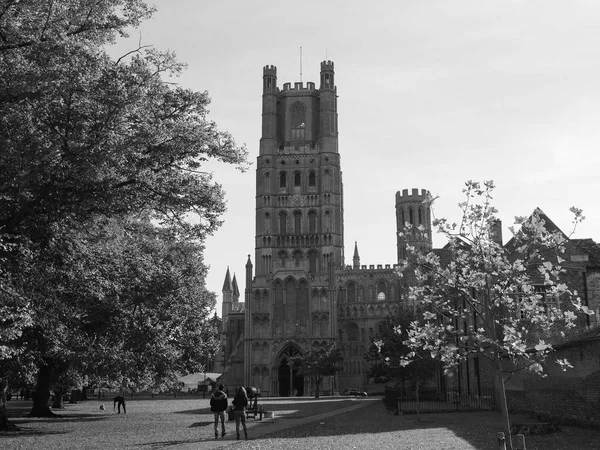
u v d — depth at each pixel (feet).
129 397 416.87
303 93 545.85
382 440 102.37
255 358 460.96
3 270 93.66
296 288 469.16
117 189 93.56
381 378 244.83
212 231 111.65
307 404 261.03
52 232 96.22
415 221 542.16
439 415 160.86
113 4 96.43
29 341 122.72
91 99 86.33
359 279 510.58
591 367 109.50
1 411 141.08
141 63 92.38
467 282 69.46
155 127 93.76
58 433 129.29
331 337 458.09
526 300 67.87
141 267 149.38
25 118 82.99
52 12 90.38
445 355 69.51
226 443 102.83
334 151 518.37
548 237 67.46
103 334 146.00
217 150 103.24
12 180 81.56
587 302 158.40
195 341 216.74
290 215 512.63
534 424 117.29
